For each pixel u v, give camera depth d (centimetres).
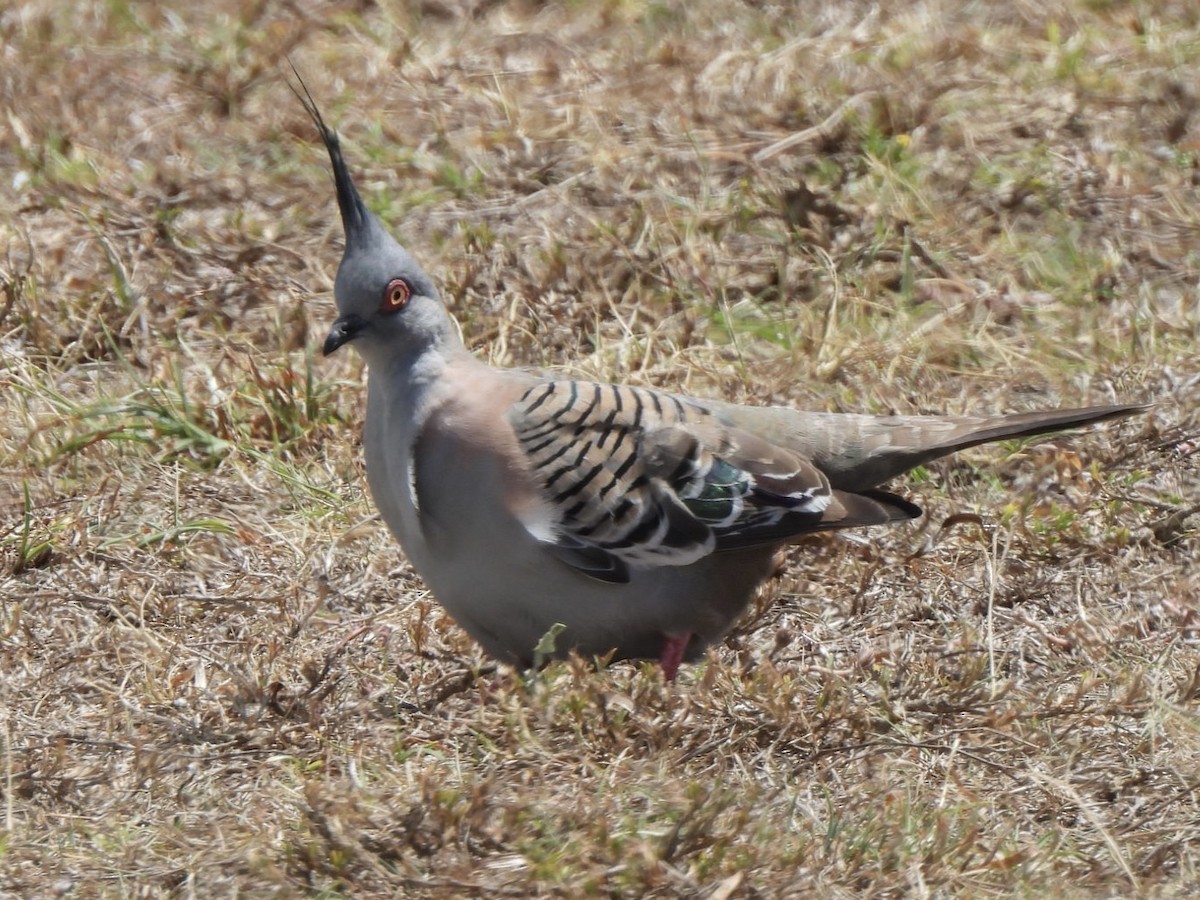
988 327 1395
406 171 1578
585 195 1534
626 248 1433
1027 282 1455
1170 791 902
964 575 1118
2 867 821
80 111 1670
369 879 795
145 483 1207
